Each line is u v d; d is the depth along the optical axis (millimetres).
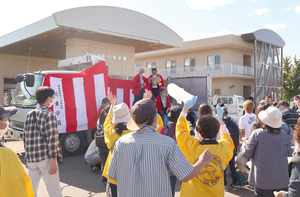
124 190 1934
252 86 29562
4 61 17641
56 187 3484
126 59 16484
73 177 5562
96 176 5633
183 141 2623
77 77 7293
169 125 3912
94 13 12031
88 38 14008
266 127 2895
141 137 1979
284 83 34594
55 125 3398
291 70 35438
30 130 3375
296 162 2078
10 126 7637
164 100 9258
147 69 19391
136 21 13852
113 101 3260
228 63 25406
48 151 3357
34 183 3479
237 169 4996
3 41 14969
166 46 16656
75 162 6734
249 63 29344
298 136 2143
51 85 6785
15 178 1854
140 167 1882
